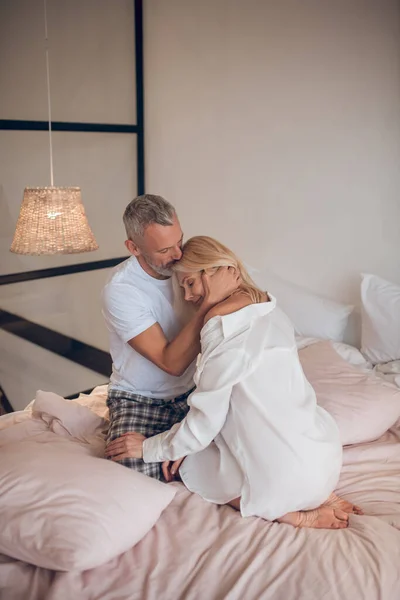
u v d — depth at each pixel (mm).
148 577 1552
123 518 1642
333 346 2707
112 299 2016
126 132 3664
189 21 3359
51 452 1848
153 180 3779
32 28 3459
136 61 3604
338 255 2992
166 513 1816
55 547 1538
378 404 2209
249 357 1750
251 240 3334
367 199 2834
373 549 1603
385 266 2840
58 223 2947
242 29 3139
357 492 1950
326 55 2848
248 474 1761
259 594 1484
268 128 3137
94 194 3727
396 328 2604
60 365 3846
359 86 2764
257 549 1625
